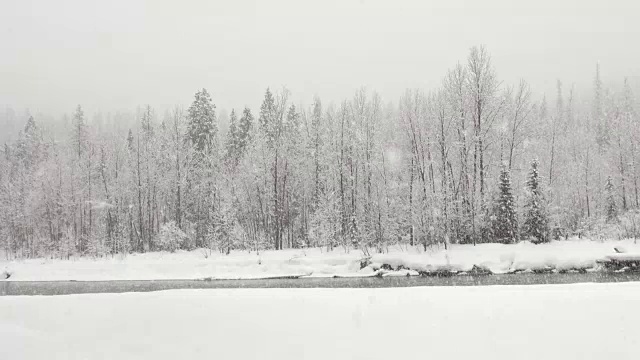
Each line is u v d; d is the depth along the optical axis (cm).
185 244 5138
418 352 1042
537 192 3956
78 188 5475
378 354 1044
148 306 1330
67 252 4738
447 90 4494
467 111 4428
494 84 4428
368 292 1450
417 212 4019
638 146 4988
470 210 4122
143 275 3722
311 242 4688
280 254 4084
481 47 4425
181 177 5588
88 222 5547
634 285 1425
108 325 1245
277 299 1361
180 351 1108
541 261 3275
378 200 4325
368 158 4644
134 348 1134
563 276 3023
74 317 1307
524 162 4794
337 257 3725
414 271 3409
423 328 1130
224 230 4484
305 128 5603
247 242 4625
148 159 5603
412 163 4275
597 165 5150
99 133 8350
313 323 1184
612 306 1179
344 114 4875
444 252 3647
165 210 5959
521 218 4169
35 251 5238
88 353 1132
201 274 3666
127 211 5622
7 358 1126
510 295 1317
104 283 3522
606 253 3284
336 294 1428
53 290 3212
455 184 4447
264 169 4956
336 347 1078
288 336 1130
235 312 1262
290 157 5088
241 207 4997
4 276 3862
